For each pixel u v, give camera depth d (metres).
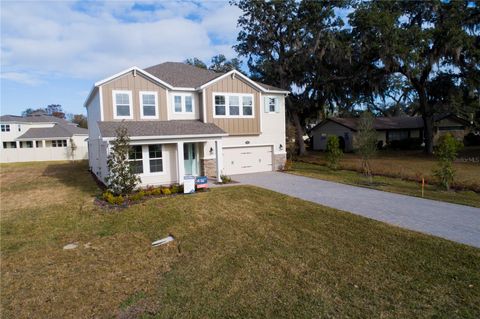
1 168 27.12
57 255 6.87
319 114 34.59
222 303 4.61
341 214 9.16
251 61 30.95
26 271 6.07
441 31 22.77
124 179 12.30
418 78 27.89
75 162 33.59
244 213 9.69
